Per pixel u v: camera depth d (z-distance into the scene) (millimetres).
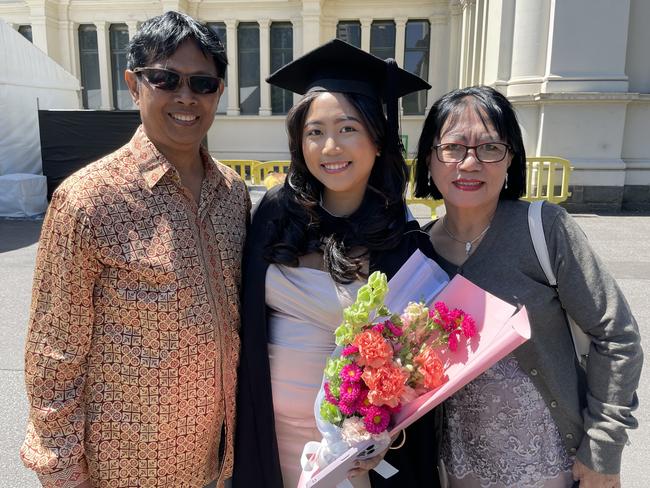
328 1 17328
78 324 1465
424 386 1499
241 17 17547
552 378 1638
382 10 17266
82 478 1526
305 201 1806
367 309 1441
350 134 1735
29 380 1485
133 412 1525
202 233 1627
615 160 10219
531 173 10141
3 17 18266
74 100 14406
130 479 1563
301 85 2053
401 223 1851
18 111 12047
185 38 1543
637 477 2768
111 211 1456
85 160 11672
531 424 1660
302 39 17312
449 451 1820
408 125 17438
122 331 1497
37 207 10930
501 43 11062
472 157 1658
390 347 1463
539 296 1643
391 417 1520
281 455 1852
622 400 1551
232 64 17812
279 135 17969
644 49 10289
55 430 1474
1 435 3111
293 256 1756
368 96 1786
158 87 1524
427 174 1962
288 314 1816
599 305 1582
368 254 1812
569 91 10023
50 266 1461
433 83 17500
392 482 1788
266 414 1779
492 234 1726
